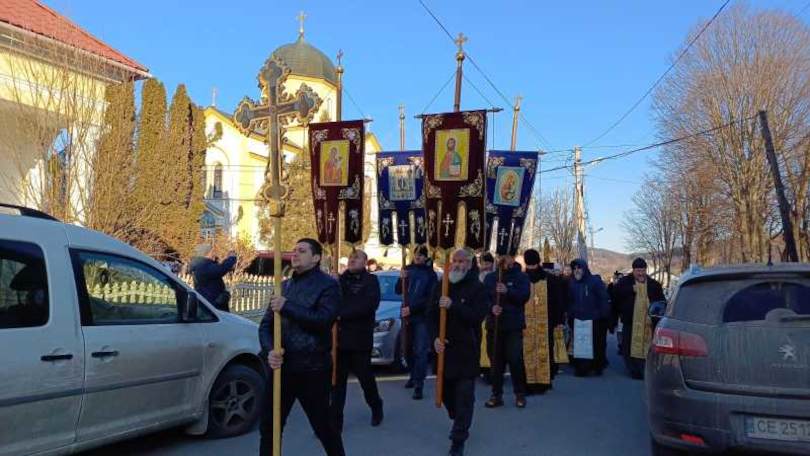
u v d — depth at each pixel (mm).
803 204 25562
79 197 11617
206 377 5957
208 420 6055
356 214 7094
